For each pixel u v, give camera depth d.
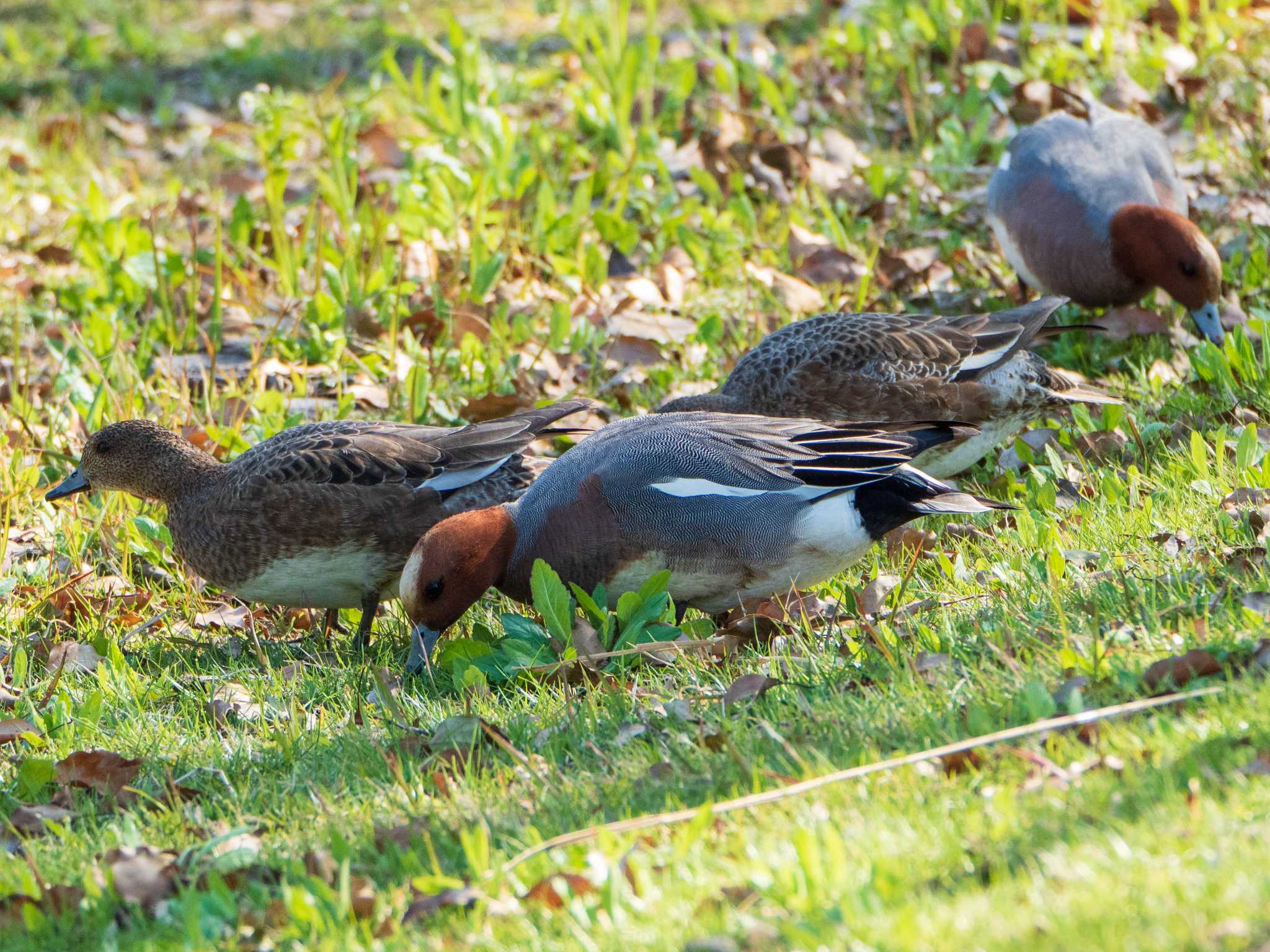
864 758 6.54
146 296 15.22
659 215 16.31
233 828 7.06
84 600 10.41
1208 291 12.38
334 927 5.64
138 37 24.06
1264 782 5.45
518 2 25.62
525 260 15.30
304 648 9.91
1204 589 7.94
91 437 10.14
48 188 18.58
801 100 18.97
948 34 19.56
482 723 7.59
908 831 5.68
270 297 15.38
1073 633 7.68
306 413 13.15
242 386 13.44
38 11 26.05
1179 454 10.50
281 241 15.30
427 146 17.59
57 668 9.55
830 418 11.05
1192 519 9.16
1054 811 5.57
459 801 6.95
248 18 25.67
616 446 9.20
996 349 11.17
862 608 9.10
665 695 7.99
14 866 6.73
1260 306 13.33
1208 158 16.22
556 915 5.54
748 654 8.61
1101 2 19.70
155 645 9.90
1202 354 11.83
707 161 17.12
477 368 13.70
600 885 5.62
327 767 7.73
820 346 11.10
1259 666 6.66
